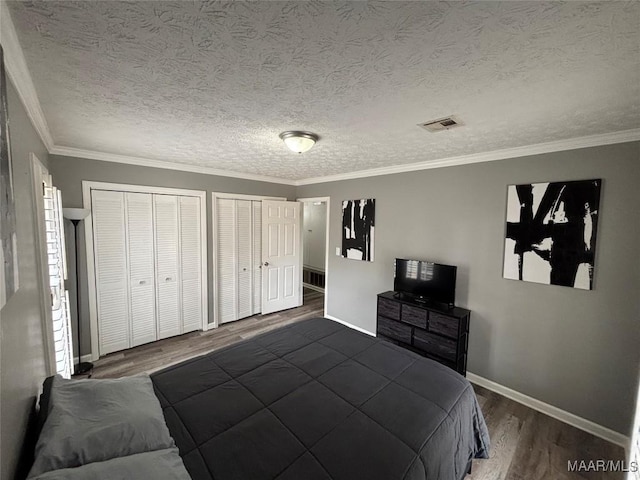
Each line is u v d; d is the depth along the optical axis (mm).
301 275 5066
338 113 1762
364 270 3898
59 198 2312
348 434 1280
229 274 4219
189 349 3395
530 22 935
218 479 1053
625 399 2035
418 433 1299
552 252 2305
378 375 1753
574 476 1800
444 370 1842
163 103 1649
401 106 1645
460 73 1278
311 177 4461
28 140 1501
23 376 1131
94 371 2900
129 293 3311
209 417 1364
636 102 1516
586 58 1133
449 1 854
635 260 1976
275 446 1207
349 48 1111
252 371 1788
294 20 955
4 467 840
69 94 1530
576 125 1877
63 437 990
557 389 2334
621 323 2041
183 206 3662
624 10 860
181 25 985
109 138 2373
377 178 3688
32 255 1439
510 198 2531
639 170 1943
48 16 927
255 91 1490
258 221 4508
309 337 2312
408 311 3027
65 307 2363
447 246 3012
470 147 2477
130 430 1099
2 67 847
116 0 857
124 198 3211
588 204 2125
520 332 2525
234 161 3273
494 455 1956
